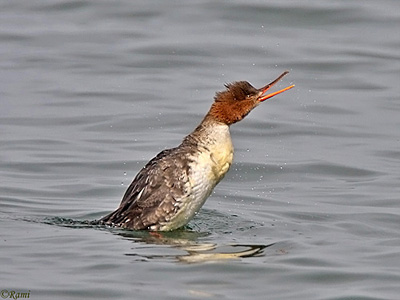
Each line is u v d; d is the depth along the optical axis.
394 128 21.44
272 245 14.07
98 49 26.70
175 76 24.75
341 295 12.09
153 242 13.99
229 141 14.73
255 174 18.78
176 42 26.94
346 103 23.05
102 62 25.80
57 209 16.03
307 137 20.98
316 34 27.67
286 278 12.65
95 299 11.67
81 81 24.41
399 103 23.05
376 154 19.89
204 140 14.58
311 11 28.84
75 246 13.61
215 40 27.11
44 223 14.91
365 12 28.80
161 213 14.41
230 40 27.11
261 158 19.61
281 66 25.34
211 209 16.31
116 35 27.72
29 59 26.02
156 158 14.70
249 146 20.41
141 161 19.17
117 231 14.45
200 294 11.92
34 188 17.38
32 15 29.55
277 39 27.27
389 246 14.22
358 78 24.72
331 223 15.54
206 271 12.72
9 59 26.02
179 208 14.42
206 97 23.16
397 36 27.34
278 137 21.02
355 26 28.16
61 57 26.16
